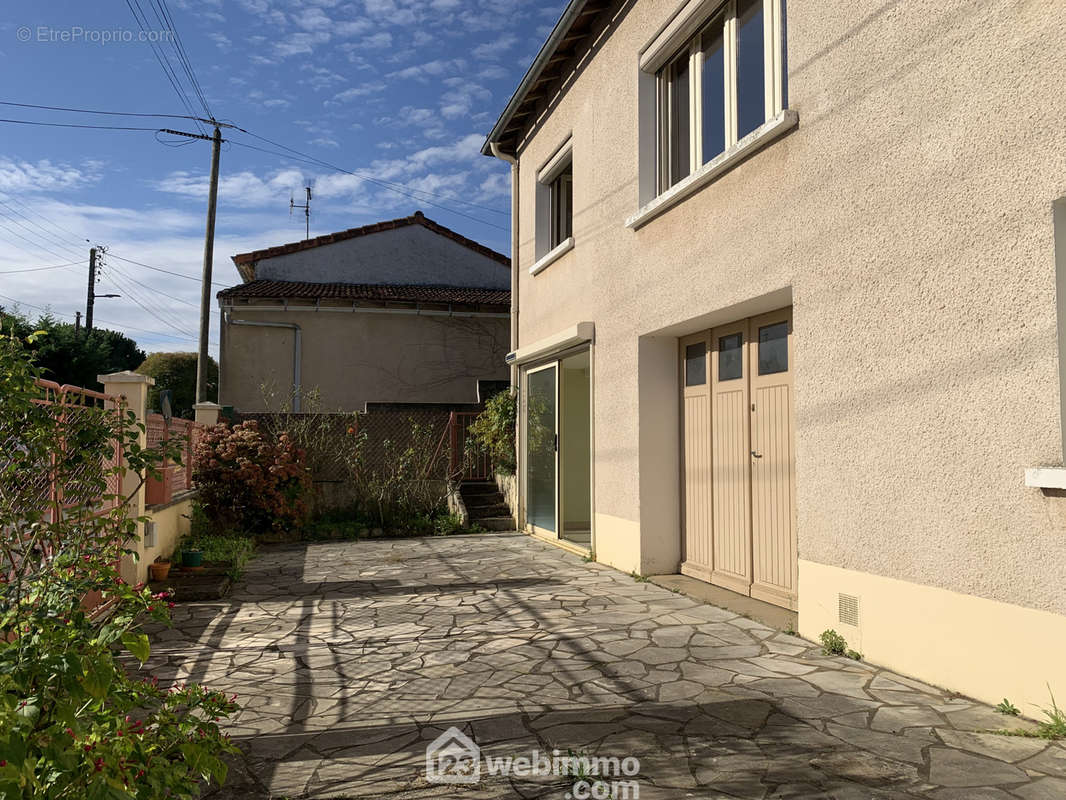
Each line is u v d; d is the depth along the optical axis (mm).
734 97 6590
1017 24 3740
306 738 3770
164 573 7656
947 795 2971
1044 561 3605
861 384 4777
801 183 5348
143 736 2320
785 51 5914
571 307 9945
